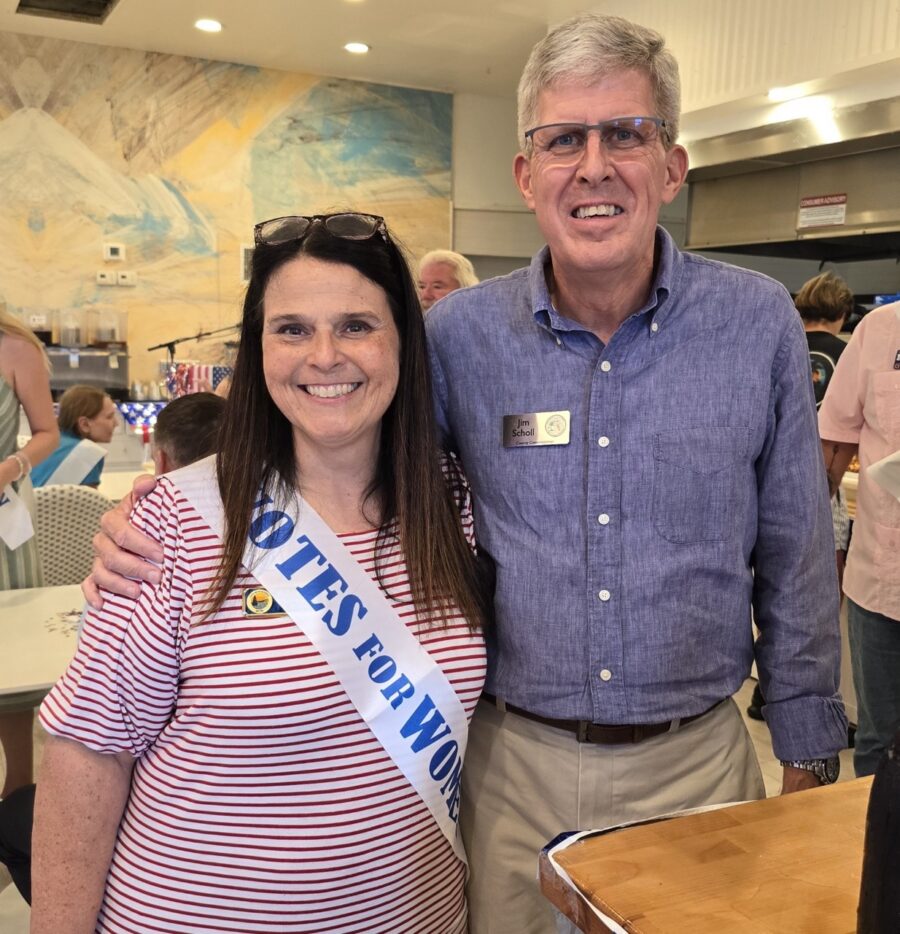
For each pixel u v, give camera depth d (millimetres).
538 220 1188
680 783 1219
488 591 1229
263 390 1078
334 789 1018
